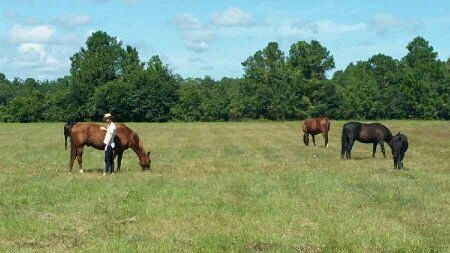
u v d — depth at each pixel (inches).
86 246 376.5
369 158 989.2
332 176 718.5
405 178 708.0
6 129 2289.6
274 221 450.0
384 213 489.7
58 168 831.7
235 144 1405.0
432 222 457.1
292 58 4357.8
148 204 518.3
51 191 593.9
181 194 574.2
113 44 4362.7
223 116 4005.9
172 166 871.1
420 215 483.2
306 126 1314.0
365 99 4173.2
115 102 3826.3
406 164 893.8
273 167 847.1
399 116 4254.4
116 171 794.2
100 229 426.6
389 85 4628.4
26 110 3796.8
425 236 413.1
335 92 4170.8
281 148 1258.0
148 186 630.5
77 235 409.1
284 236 402.3
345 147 986.1
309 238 398.3
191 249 369.7
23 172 781.3
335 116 4195.4
